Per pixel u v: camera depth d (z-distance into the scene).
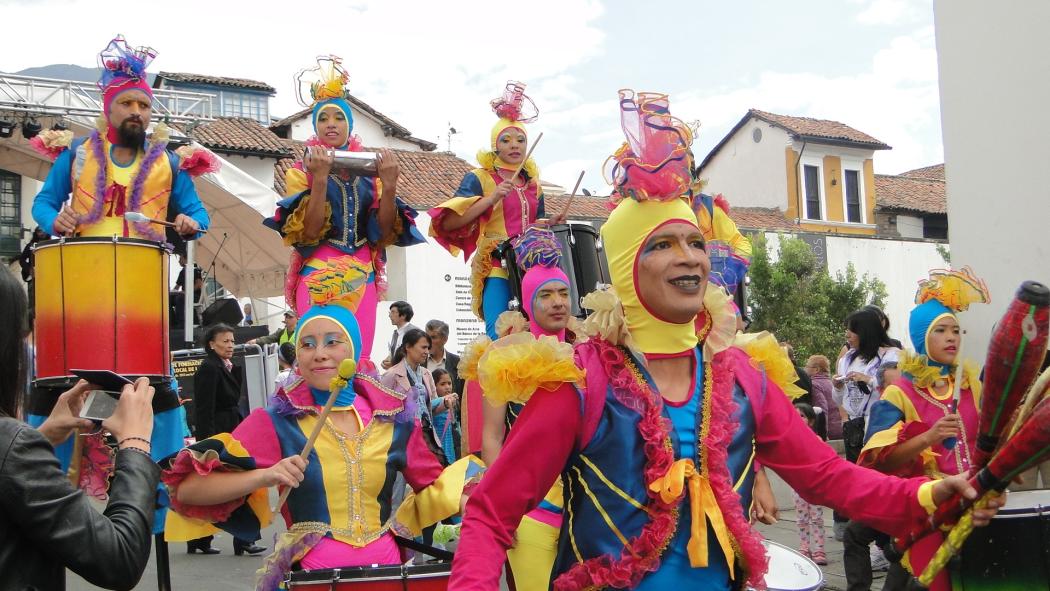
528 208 8.05
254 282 23.58
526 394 3.02
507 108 8.02
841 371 10.52
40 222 6.65
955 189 9.41
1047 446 2.85
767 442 3.28
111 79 6.71
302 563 4.68
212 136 25.28
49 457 2.78
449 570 4.29
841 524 9.58
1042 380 3.13
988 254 9.14
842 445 11.42
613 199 3.59
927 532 3.15
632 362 3.12
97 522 2.81
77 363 5.57
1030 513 4.94
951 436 5.66
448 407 9.77
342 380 4.38
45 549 2.73
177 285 17.34
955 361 6.06
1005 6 9.03
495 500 2.99
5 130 19.97
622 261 3.20
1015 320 2.96
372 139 38.06
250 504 4.69
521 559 4.88
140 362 5.70
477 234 7.90
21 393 2.97
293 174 7.26
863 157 40.94
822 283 30.14
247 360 11.55
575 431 3.04
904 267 33.66
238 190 19.19
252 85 37.19
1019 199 8.93
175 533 4.59
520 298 7.12
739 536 2.97
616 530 2.99
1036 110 8.81
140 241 5.72
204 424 9.88
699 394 3.17
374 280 7.35
